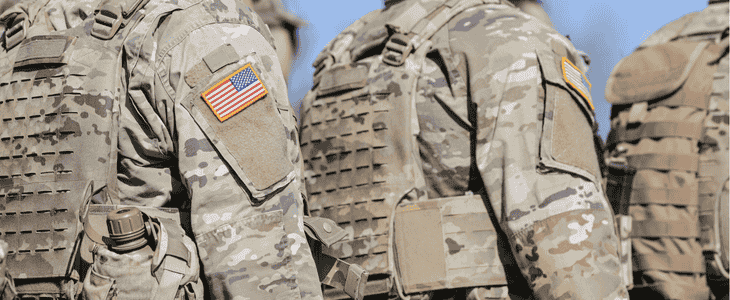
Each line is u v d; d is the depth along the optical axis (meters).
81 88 1.11
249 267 1.06
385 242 1.49
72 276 1.09
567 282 1.31
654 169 1.98
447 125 1.50
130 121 1.14
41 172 1.10
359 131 1.57
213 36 1.14
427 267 1.47
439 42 1.54
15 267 1.09
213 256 1.06
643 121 2.04
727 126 1.91
